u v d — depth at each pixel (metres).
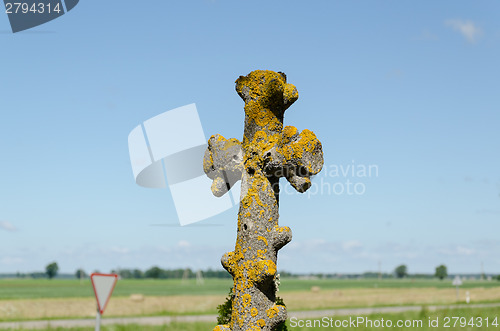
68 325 26.50
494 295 64.50
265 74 8.65
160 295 78.62
